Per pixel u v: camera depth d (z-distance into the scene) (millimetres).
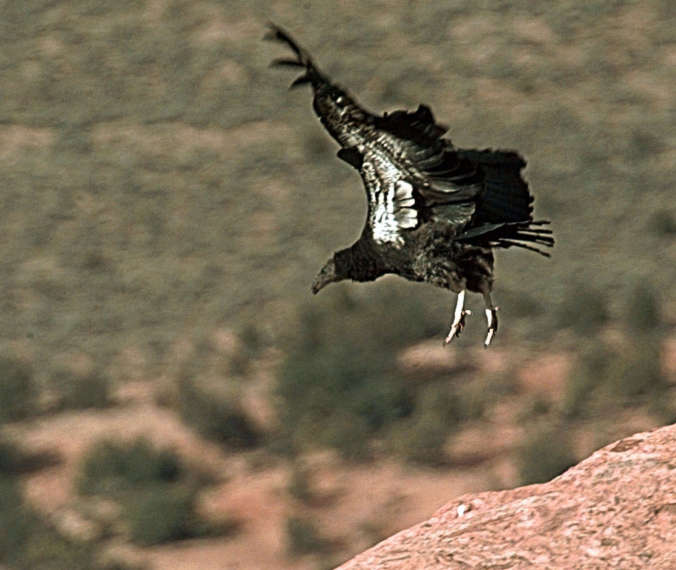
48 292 135500
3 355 123375
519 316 119250
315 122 161000
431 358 109750
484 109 161000
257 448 98500
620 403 97938
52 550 83500
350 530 84625
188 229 144875
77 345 125812
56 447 101875
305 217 145375
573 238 135625
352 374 102875
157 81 171875
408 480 90688
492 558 18016
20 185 153500
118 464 93562
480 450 94062
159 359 121812
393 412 98750
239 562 81312
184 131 161875
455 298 122250
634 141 151625
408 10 179375
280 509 87812
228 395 106312
